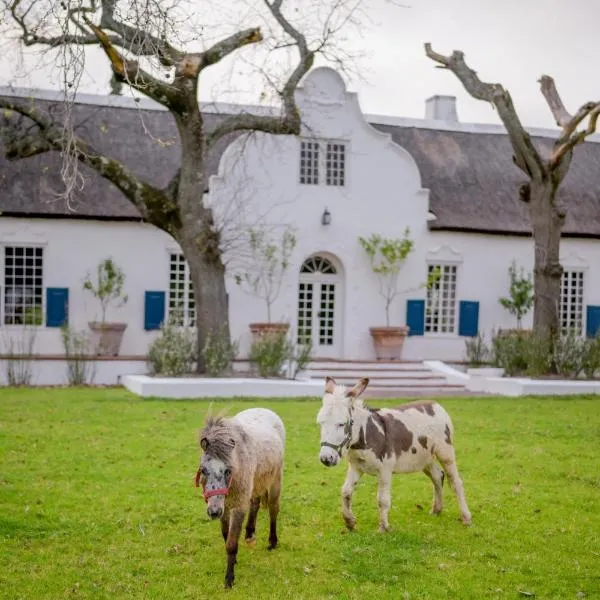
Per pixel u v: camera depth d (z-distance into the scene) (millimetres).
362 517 9930
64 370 21953
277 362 20953
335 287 25219
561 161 22359
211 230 20562
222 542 8914
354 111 24875
